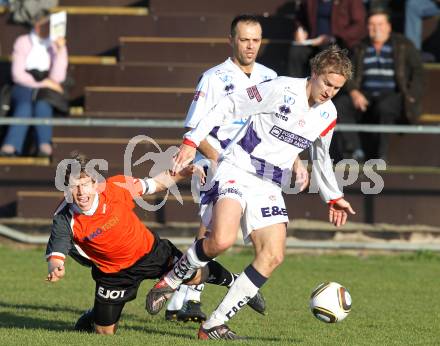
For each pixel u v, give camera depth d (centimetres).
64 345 1981
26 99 4553
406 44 4428
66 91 4675
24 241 4028
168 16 5000
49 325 2378
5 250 4012
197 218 4175
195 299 2405
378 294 3105
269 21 4947
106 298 2155
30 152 4678
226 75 2459
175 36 4997
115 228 2089
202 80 2477
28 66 4569
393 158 4562
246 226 2120
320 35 4603
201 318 2394
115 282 2148
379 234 4169
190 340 2073
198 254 2091
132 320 2530
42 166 4397
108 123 3859
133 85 4825
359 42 4453
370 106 4428
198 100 2453
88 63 4844
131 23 5047
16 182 4409
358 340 2217
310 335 2295
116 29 5062
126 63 4897
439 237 4194
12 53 5119
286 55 4819
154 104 4712
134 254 2141
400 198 4259
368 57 4419
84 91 4831
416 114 4441
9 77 4888
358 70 4403
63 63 4634
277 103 2109
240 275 2106
